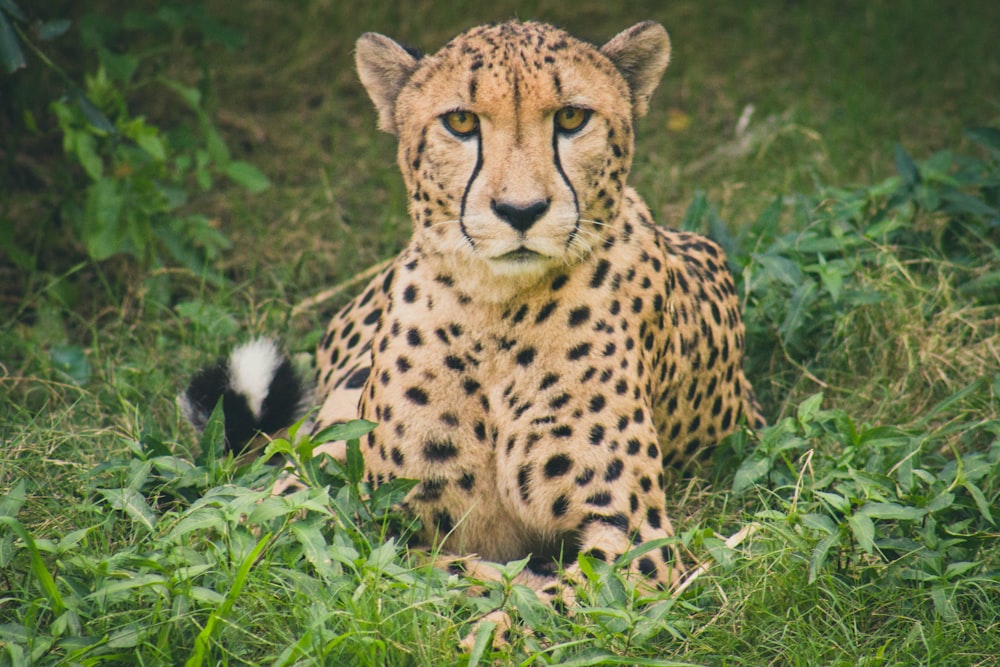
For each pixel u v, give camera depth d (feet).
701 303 27.04
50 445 26.21
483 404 22.58
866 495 22.47
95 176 34.01
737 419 28.99
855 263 31.65
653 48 23.30
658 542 20.80
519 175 20.79
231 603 18.83
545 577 23.09
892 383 29.96
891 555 22.79
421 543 23.39
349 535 21.01
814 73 49.44
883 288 31.42
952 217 34.30
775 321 31.17
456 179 21.67
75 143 34.30
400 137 23.07
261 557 21.24
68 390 29.63
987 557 22.89
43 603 19.74
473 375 22.45
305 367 30.78
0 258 37.40
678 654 20.77
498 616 20.83
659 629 19.99
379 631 19.17
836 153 42.75
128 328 33.32
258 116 46.37
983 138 34.50
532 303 22.07
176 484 22.76
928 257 33.47
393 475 22.86
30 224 38.01
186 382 30.60
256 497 20.39
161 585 19.21
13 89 39.55
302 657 18.84
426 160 22.03
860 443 24.67
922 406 29.12
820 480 23.95
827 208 34.65
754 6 53.72
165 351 32.53
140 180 34.58
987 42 51.06
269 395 25.96
